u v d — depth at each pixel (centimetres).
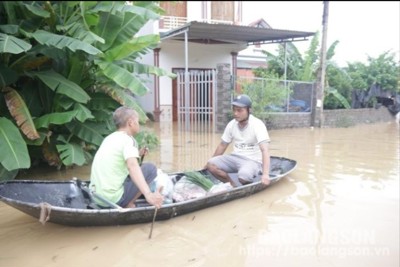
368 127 1426
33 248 353
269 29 1360
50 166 689
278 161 644
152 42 650
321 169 675
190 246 359
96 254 342
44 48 600
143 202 434
